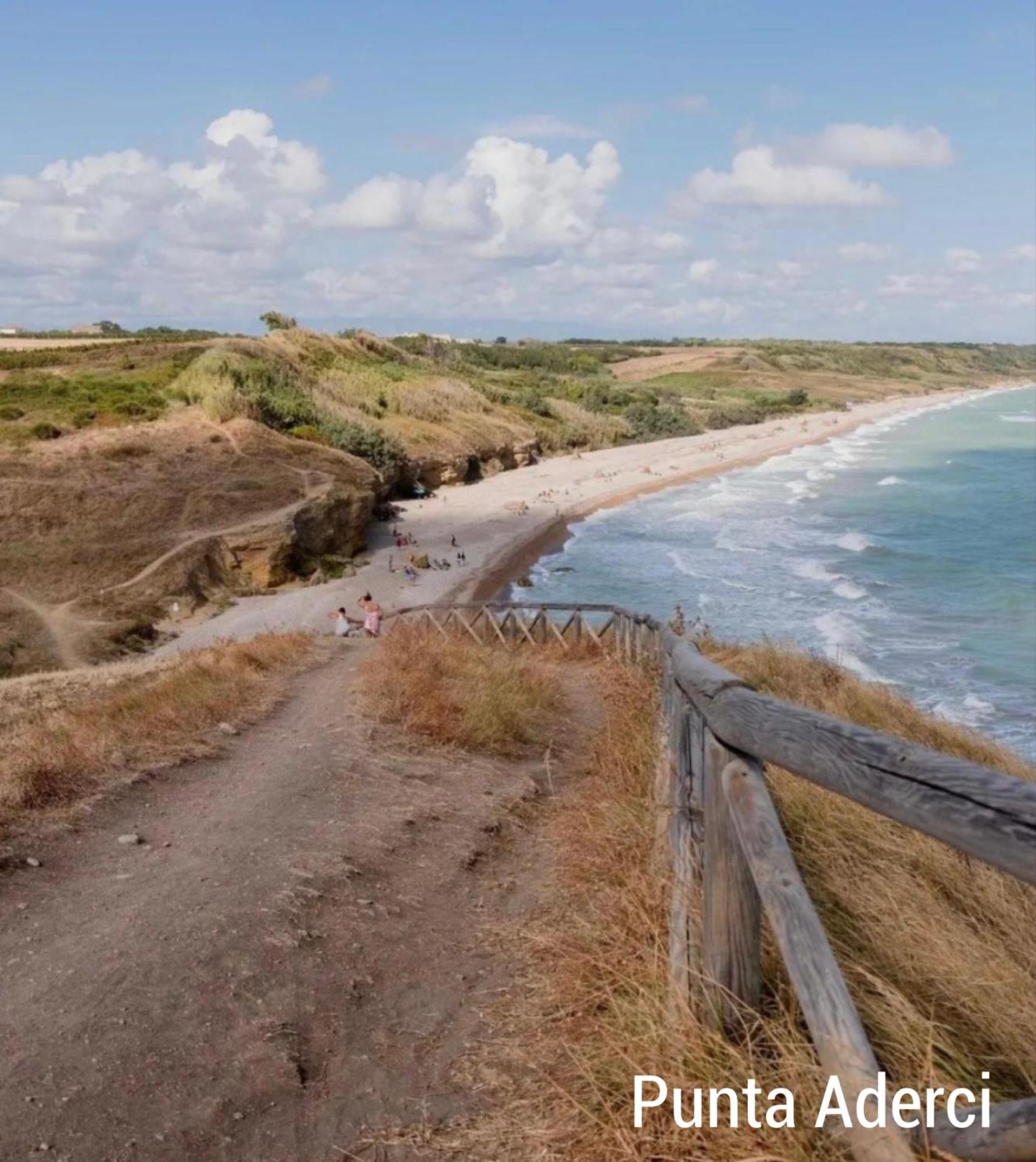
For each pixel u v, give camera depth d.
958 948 2.99
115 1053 3.66
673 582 41.62
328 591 40.56
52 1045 3.71
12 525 38.19
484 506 59.91
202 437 49.81
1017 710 23.77
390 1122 3.29
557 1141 2.94
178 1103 3.38
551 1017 3.78
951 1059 2.47
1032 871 1.39
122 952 4.53
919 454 93.19
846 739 1.98
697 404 138.00
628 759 7.70
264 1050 3.72
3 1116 3.24
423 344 120.25
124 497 41.66
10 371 65.81
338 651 17.67
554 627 18.89
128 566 37.38
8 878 5.59
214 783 7.96
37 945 4.68
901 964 2.93
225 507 42.53
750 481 74.44
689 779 3.68
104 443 46.59
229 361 63.16
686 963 3.03
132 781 7.72
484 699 10.17
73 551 37.41
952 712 23.56
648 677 12.02
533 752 9.43
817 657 13.23
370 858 6.00
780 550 48.47
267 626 35.12
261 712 10.95
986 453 93.69
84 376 62.53
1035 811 1.42
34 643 31.03
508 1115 3.21
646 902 4.08
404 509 58.88
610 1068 3.01
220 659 14.47
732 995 2.70
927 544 49.22
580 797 7.27
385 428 67.19
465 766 8.59
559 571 44.66
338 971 4.44
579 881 5.26
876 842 4.11
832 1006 2.07
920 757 1.75
